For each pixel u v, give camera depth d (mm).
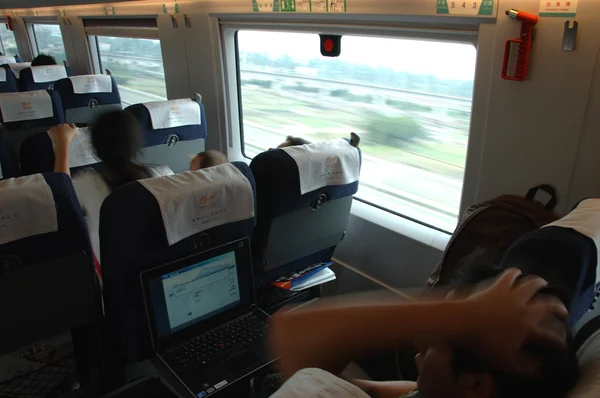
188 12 3055
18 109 3115
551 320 450
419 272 2113
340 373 556
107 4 4020
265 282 1929
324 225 1916
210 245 1451
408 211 2256
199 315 1435
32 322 1208
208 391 1217
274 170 1606
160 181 1322
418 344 456
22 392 1294
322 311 525
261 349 1370
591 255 846
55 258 1259
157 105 2475
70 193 1248
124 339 1396
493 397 430
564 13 1412
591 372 510
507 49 1546
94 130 1935
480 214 1507
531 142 1599
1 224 1160
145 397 877
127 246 1256
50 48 6035
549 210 1542
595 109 1423
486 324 438
